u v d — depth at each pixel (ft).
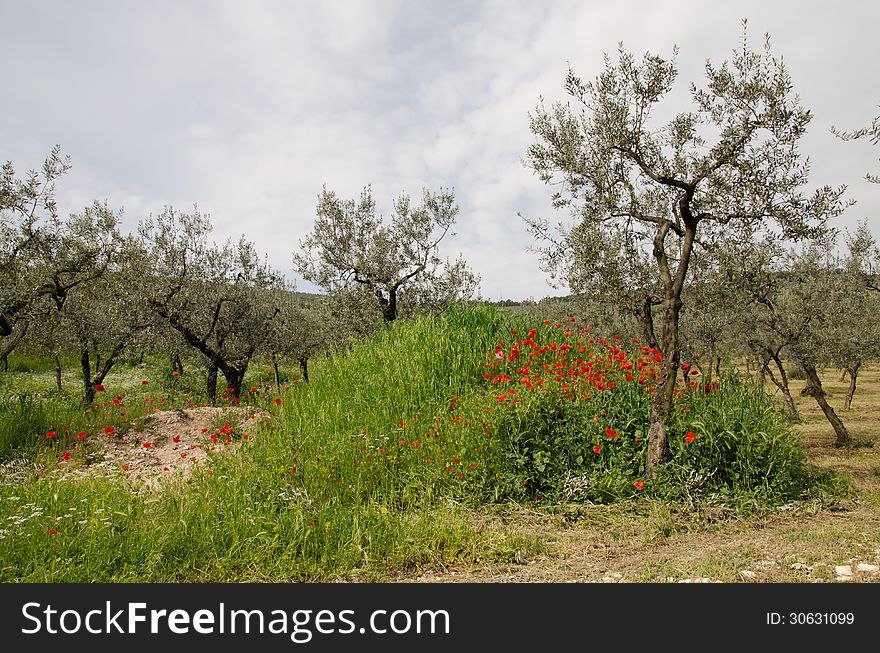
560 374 27.89
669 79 24.44
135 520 17.51
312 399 31.86
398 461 23.94
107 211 47.88
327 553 16.65
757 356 52.54
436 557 16.93
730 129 22.76
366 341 39.99
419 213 57.82
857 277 49.93
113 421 36.17
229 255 63.52
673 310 24.18
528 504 22.03
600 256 28.50
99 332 53.26
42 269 40.24
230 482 20.81
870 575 14.39
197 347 59.77
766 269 27.07
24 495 19.45
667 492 22.50
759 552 16.88
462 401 27.50
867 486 28.86
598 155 26.02
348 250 56.54
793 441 26.17
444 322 35.70
